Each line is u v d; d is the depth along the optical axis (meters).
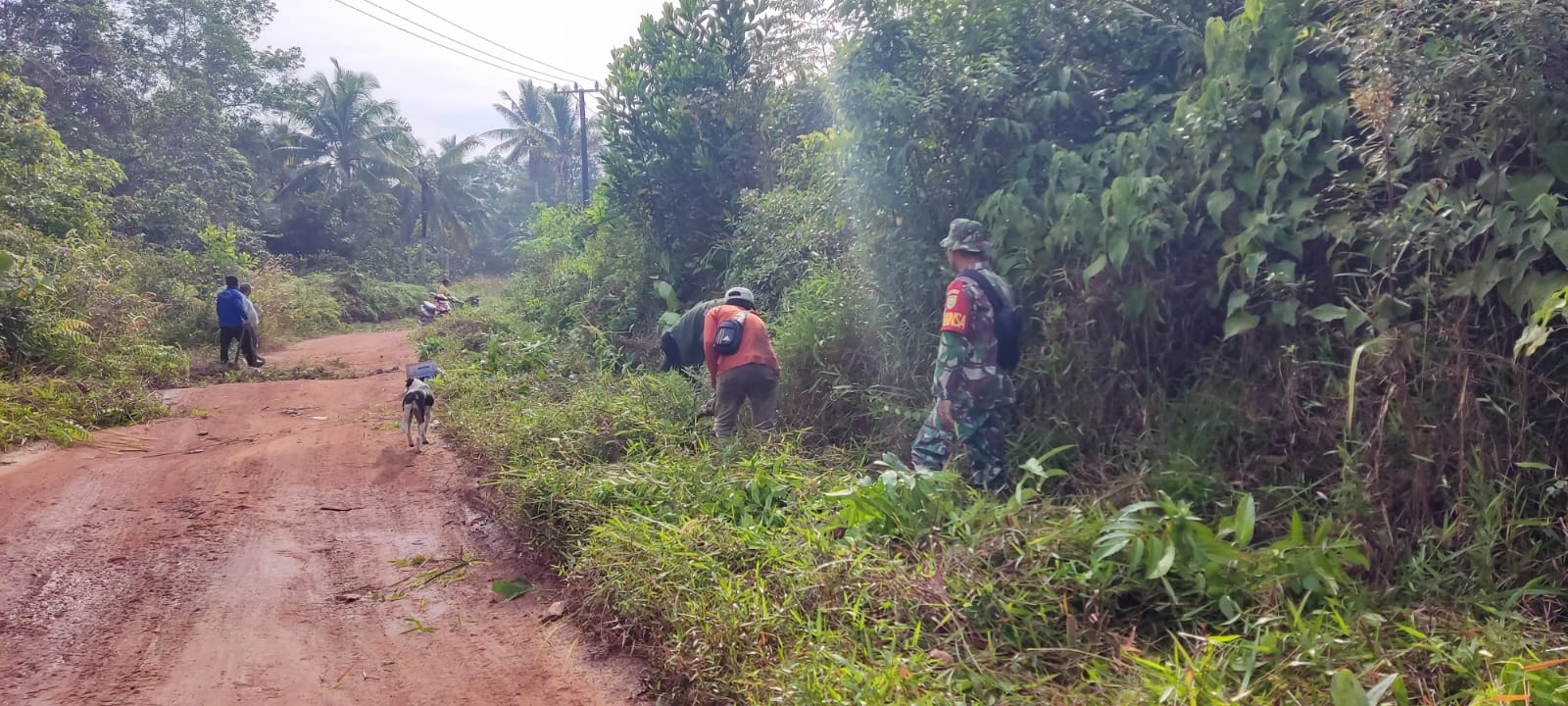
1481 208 3.30
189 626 3.64
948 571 3.30
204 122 24.98
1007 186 5.14
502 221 52.81
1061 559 3.28
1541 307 3.05
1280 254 4.07
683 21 10.25
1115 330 4.60
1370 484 3.40
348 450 6.68
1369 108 3.63
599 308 11.02
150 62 24.91
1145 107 5.04
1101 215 4.51
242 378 11.18
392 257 36.34
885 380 5.70
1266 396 4.12
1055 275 4.75
